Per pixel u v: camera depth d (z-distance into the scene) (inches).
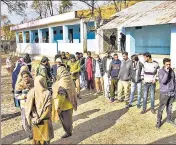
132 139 259.9
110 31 910.4
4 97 447.5
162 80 284.7
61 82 259.3
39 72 334.3
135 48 858.8
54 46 1127.0
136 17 759.7
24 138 267.1
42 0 1715.1
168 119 300.4
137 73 355.3
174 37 597.9
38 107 217.8
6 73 773.9
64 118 262.1
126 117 325.7
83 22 950.4
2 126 300.4
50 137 226.5
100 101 404.2
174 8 699.4
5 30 1831.9
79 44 975.0
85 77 484.1
